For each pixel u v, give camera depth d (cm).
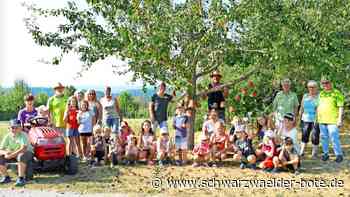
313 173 1122
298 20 1195
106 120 1321
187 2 1278
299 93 1509
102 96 1358
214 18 1221
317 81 1448
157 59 1215
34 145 1093
